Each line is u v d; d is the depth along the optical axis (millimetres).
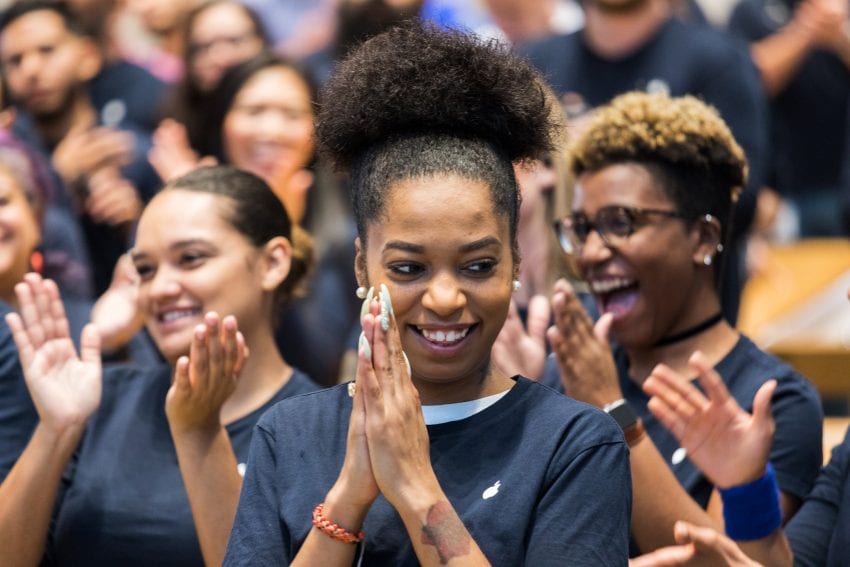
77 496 5129
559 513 3656
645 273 5484
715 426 4785
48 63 8984
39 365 5059
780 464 5180
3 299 6555
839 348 8367
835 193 10211
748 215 7418
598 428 3754
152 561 4992
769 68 10039
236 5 8797
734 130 7883
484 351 3779
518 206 3854
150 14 10047
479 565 3562
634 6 7941
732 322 7277
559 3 10320
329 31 9000
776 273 9352
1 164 6684
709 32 8062
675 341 5590
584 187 5609
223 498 4875
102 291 8594
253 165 8039
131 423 5297
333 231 7840
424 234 3662
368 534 3754
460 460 3787
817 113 10102
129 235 8555
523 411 3840
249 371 5375
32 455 5020
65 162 8727
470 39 3861
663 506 4926
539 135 3863
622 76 7969
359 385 3689
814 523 4863
